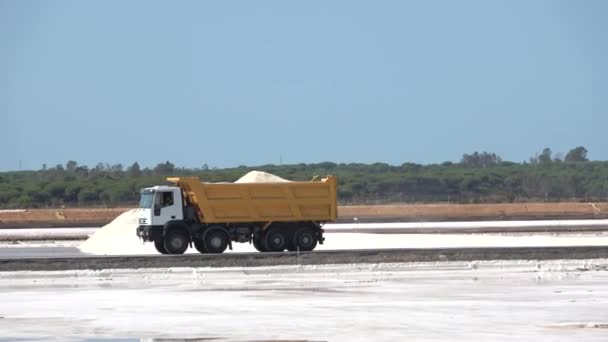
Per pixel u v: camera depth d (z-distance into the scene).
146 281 64.69
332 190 81.69
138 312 50.25
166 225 78.62
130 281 64.75
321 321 46.62
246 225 80.56
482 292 57.56
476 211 187.00
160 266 69.75
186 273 67.69
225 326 45.44
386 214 178.38
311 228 81.50
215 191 79.50
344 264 70.81
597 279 64.19
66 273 67.75
